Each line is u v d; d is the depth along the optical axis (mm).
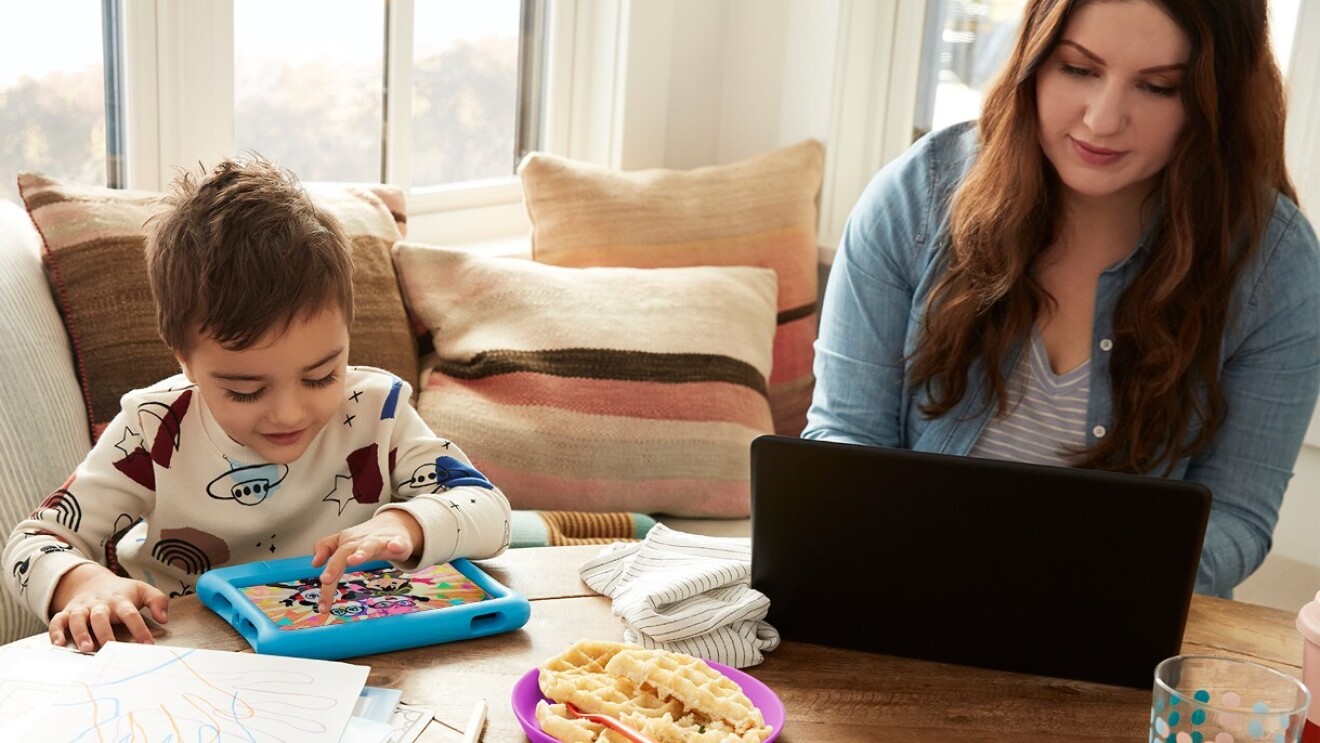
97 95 2088
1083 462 1614
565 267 2330
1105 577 1125
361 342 2047
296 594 1189
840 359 1728
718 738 966
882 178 1737
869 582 1177
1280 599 2318
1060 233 1598
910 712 1095
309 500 1425
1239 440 1591
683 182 2488
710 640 1149
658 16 2674
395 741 981
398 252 2182
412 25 2439
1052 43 1453
